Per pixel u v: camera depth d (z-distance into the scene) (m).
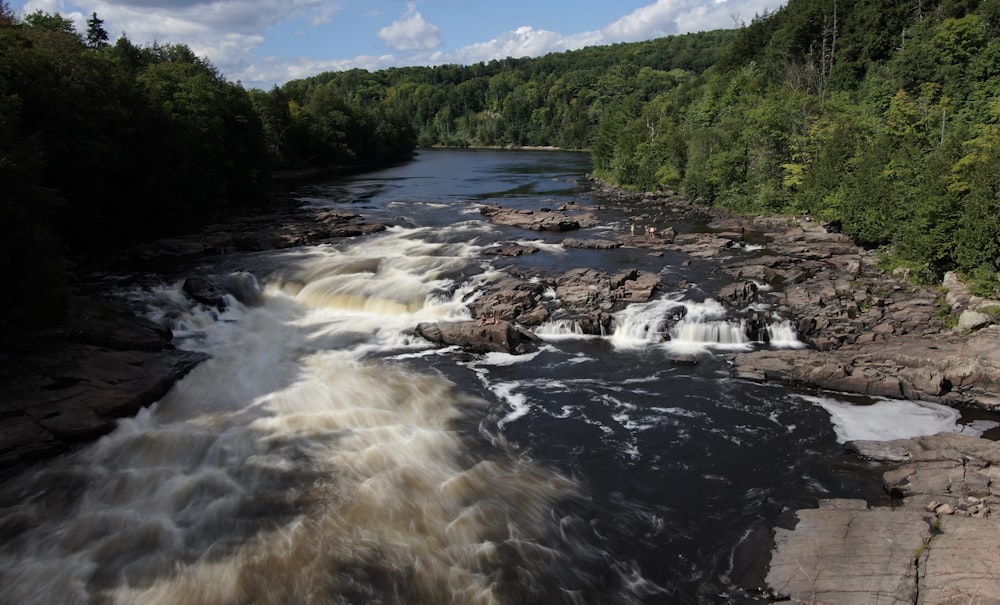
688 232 70.81
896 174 56.16
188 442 27.12
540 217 76.00
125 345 35.69
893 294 44.69
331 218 76.31
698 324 39.53
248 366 35.88
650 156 109.44
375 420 29.48
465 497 23.52
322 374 34.94
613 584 19.44
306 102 175.12
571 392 33.00
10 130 35.88
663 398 32.22
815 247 59.50
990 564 18.02
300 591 18.61
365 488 23.81
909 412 30.17
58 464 25.48
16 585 18.94
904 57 89.00
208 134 76.56
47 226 43.91
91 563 19.86
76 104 53.62
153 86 76.88
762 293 45.78
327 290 47.62
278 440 27.38
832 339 37.44
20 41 54.66
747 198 83.31
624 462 26.41
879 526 20.61
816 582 18.69
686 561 20.48
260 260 56.19
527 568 19.89
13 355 31.84
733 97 120.19
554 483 24.77
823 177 69.44
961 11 100.00
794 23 132.38
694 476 25.36
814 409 30.77
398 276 50.59
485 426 29.30
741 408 31.00
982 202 41.88
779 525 21.78
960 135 60.59
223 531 21.30
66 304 37.59
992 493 21.72
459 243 63.66
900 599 17.45
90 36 116.56
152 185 62.03
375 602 18.28
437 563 19.92
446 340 39.47
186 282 47.16
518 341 39.19
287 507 22.61
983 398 30.23
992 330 35.72
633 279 48.53
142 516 22.20
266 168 96.50
